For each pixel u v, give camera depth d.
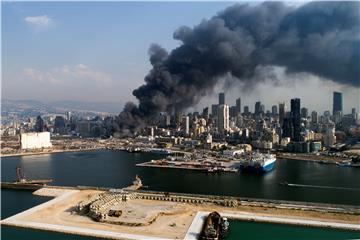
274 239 195.12
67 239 195.38
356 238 196.00
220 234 197.12
